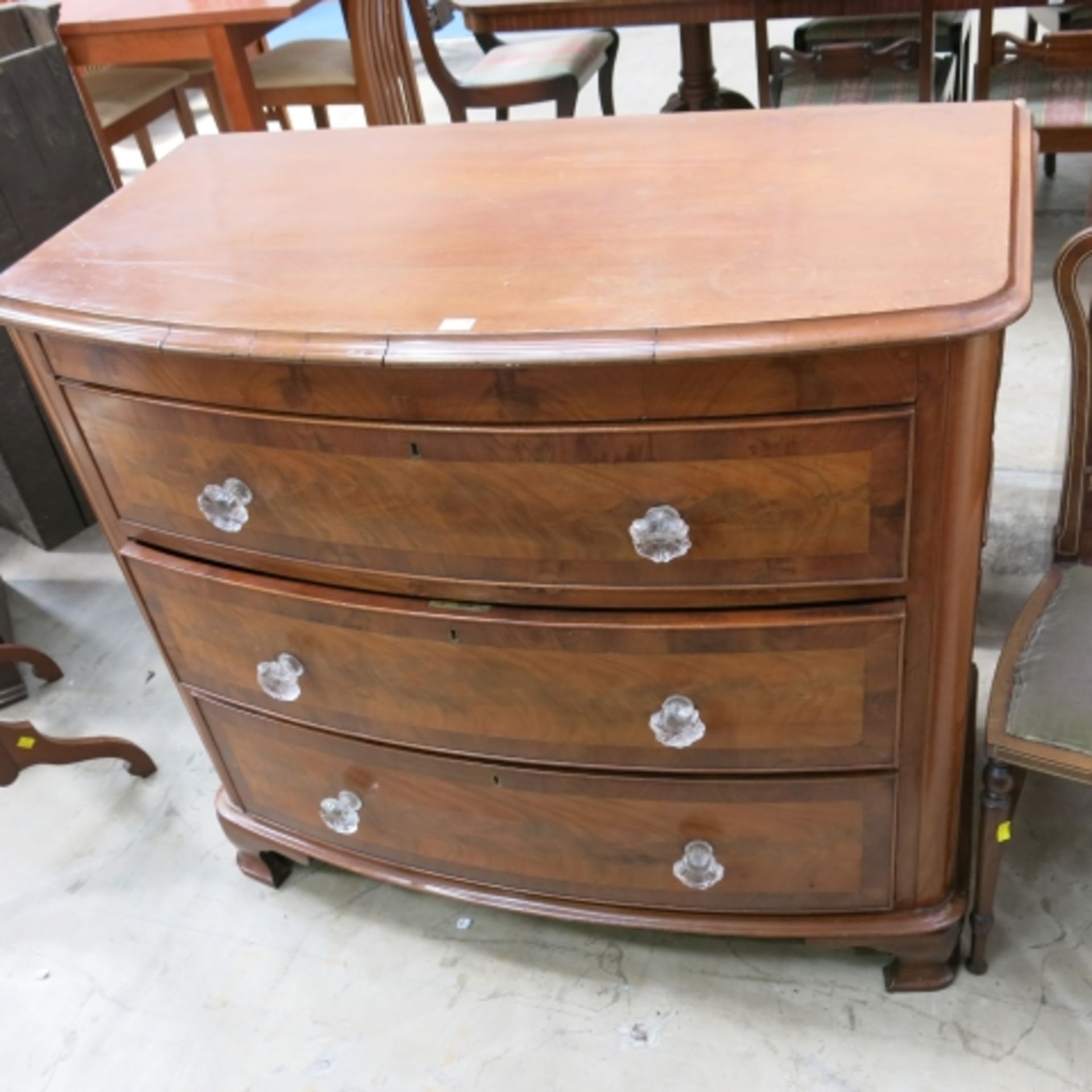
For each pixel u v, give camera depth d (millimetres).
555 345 854
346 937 1477
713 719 1081
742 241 958
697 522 943
